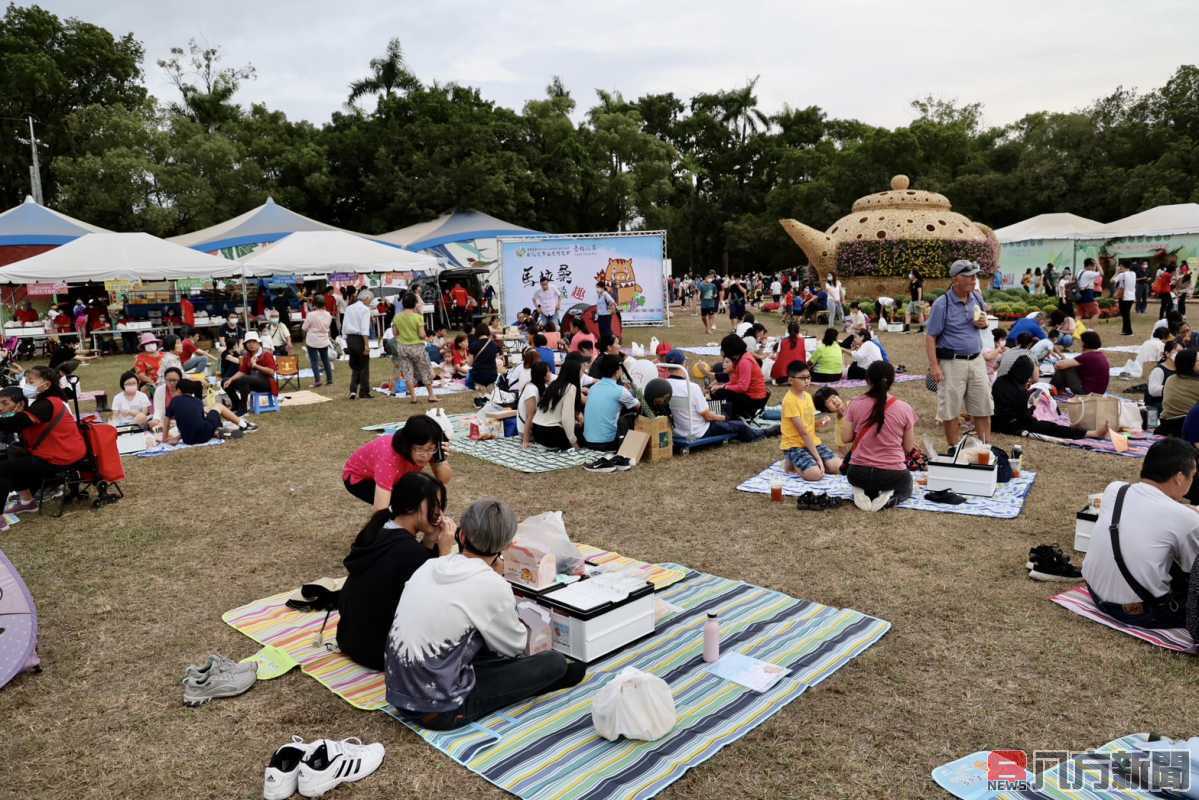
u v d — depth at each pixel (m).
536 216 42.41
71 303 24.58
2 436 7.70
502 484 7.85
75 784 3.33
